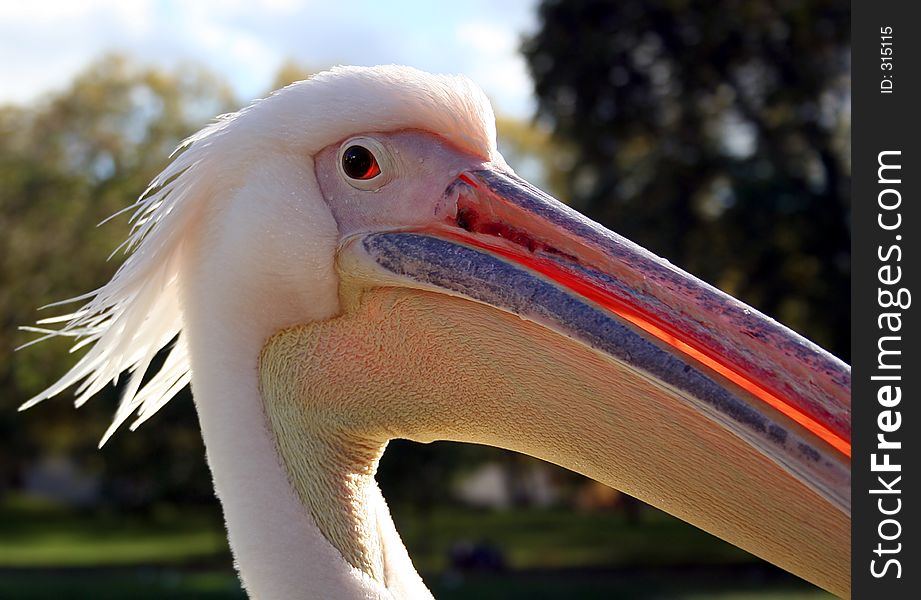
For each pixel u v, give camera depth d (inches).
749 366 19.8
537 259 21.5
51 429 194.5
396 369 22.2
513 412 21.6
